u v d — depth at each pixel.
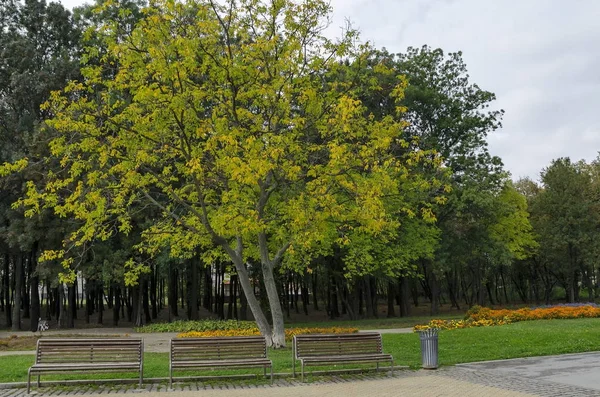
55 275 27.30
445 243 34.53
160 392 9.39
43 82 28.47
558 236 41.62
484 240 36.69
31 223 26.39
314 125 15.23
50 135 25.31
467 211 33.22
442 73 36.34
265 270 15.62
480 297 46.81
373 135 14.40
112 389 9.74
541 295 61.44
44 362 9.88
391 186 14.52
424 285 52.75
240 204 14.26
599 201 44.91
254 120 14.11
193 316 33.44
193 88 13.05
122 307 45.66
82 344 10.14
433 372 11.52
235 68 13.06
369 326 27.08
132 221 26.45
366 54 15.16
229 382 10.50
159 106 12.52
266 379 10.79
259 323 15.40
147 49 12.88
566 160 44.94
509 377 10.54
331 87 16.48
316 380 10.69
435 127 35.16
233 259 15.42
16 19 32.06
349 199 15.73
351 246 26.42
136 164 13.20
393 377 10.98
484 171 34.41
